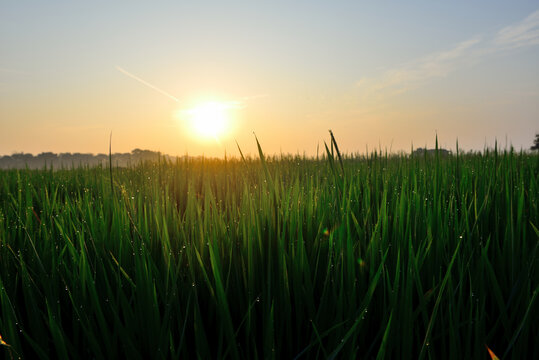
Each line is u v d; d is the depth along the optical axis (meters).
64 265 1.85
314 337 1.57
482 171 3.15
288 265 1.81
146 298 1.56
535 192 2.67
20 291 1.97
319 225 1.99
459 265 1.67
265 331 1.57
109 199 2.90
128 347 1.49
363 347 1.60
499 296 1.61
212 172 7.06
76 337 1.64
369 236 2.06
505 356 1.59
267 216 1.93
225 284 1.79
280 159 6.77
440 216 2.02
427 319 1.54
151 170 6.88
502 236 2.26
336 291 1.65
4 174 7.73
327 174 3.15
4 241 2.07
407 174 3.38
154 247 2.08
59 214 2.59
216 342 1.67
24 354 1.68
